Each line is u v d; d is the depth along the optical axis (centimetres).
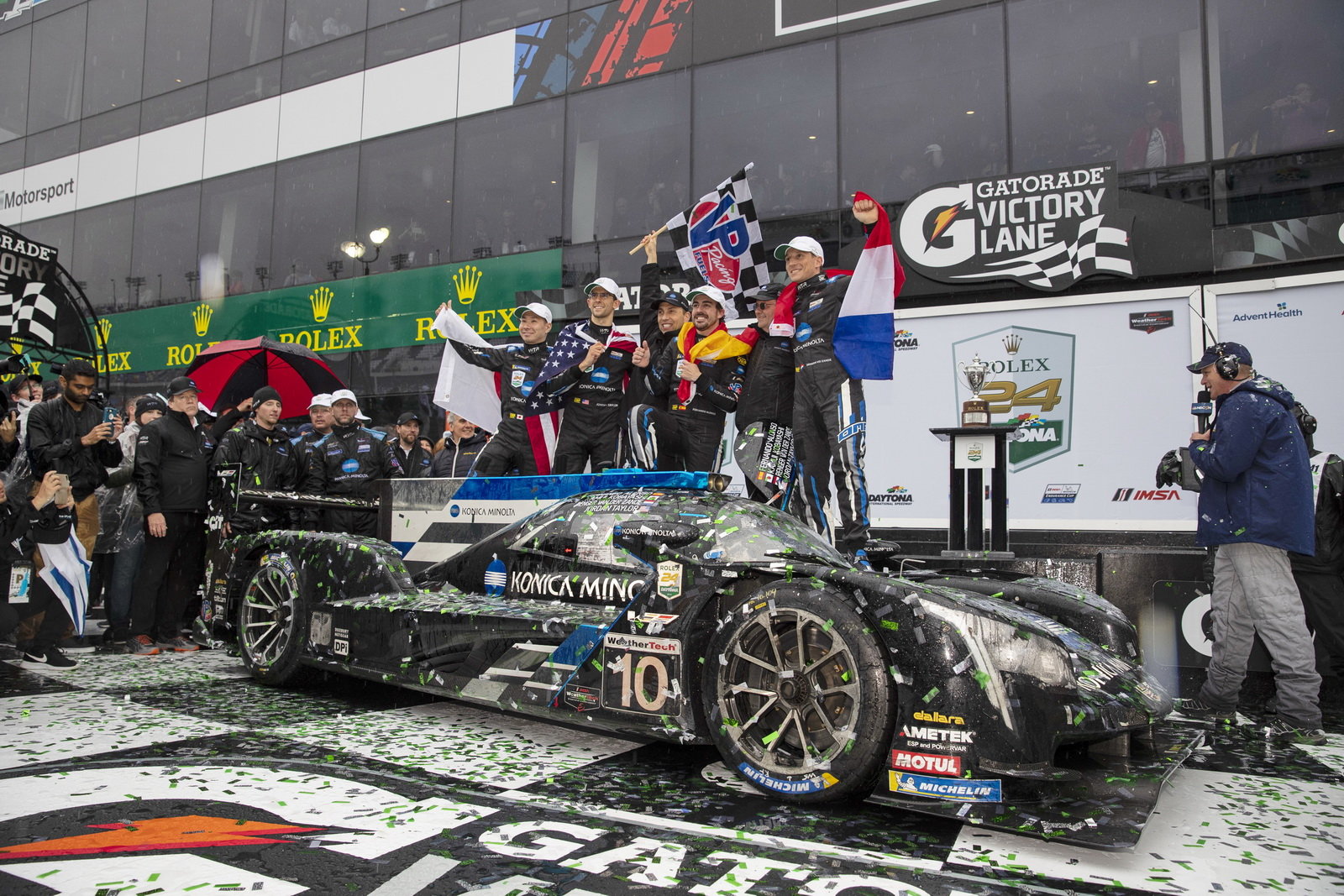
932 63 773
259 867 195
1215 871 205
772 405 480
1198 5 695
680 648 278
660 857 205
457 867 197
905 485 738
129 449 607
